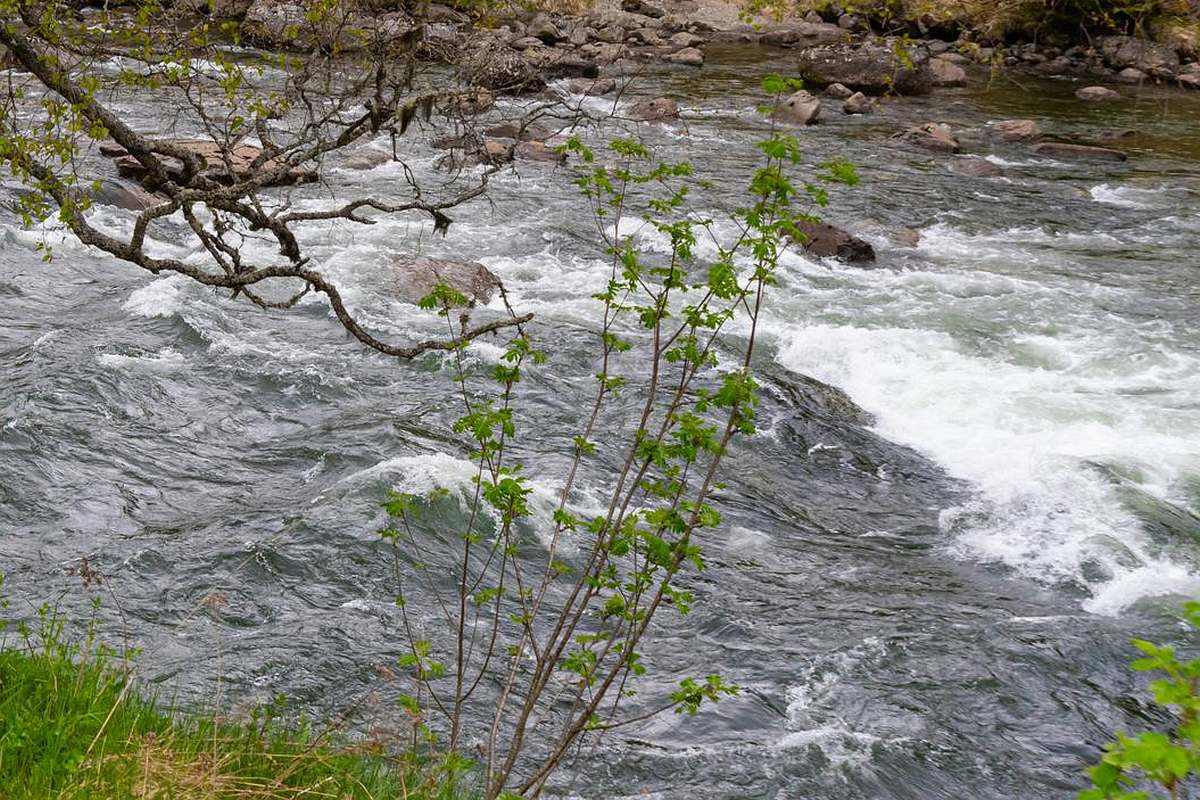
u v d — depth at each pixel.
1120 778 3.33
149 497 12.02
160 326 15.98
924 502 13.26
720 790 8.40
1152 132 31.91
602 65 37.25
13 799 5.29
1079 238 22.80
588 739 8.75
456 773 6.78
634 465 13.41
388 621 10.09
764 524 12.56
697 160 26.67
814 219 6.34
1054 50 40.84
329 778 6.09
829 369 16.45
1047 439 14.49
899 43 11.27
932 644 10.40
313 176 7.67
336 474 12.62
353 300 17.61
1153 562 11.97
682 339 6.32
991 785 8.77
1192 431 14.77
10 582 10.15
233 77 7.55
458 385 15.05
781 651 10.18
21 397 13.38
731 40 44.03
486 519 11.59
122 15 7.58
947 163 27.80
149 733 6.19
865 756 8.86
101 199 20.75
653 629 10.41
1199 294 19.80
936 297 19.22
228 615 10.03
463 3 8.25
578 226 21.84
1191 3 41.16
